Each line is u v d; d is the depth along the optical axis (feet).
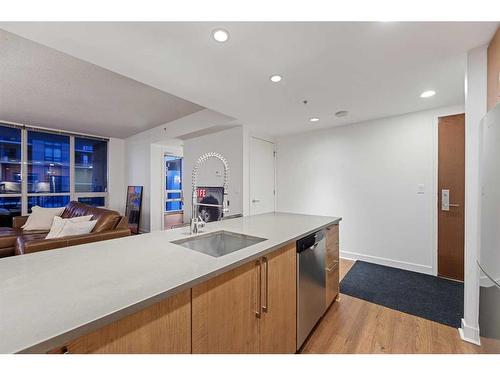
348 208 12.07
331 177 12.69
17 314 2.09
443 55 5.65
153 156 17.49
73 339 1.91
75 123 15.06
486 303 4.20
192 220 5.65
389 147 10.75
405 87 7.54
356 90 7.77
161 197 18.06
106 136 19.06
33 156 15.88
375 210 11.19
